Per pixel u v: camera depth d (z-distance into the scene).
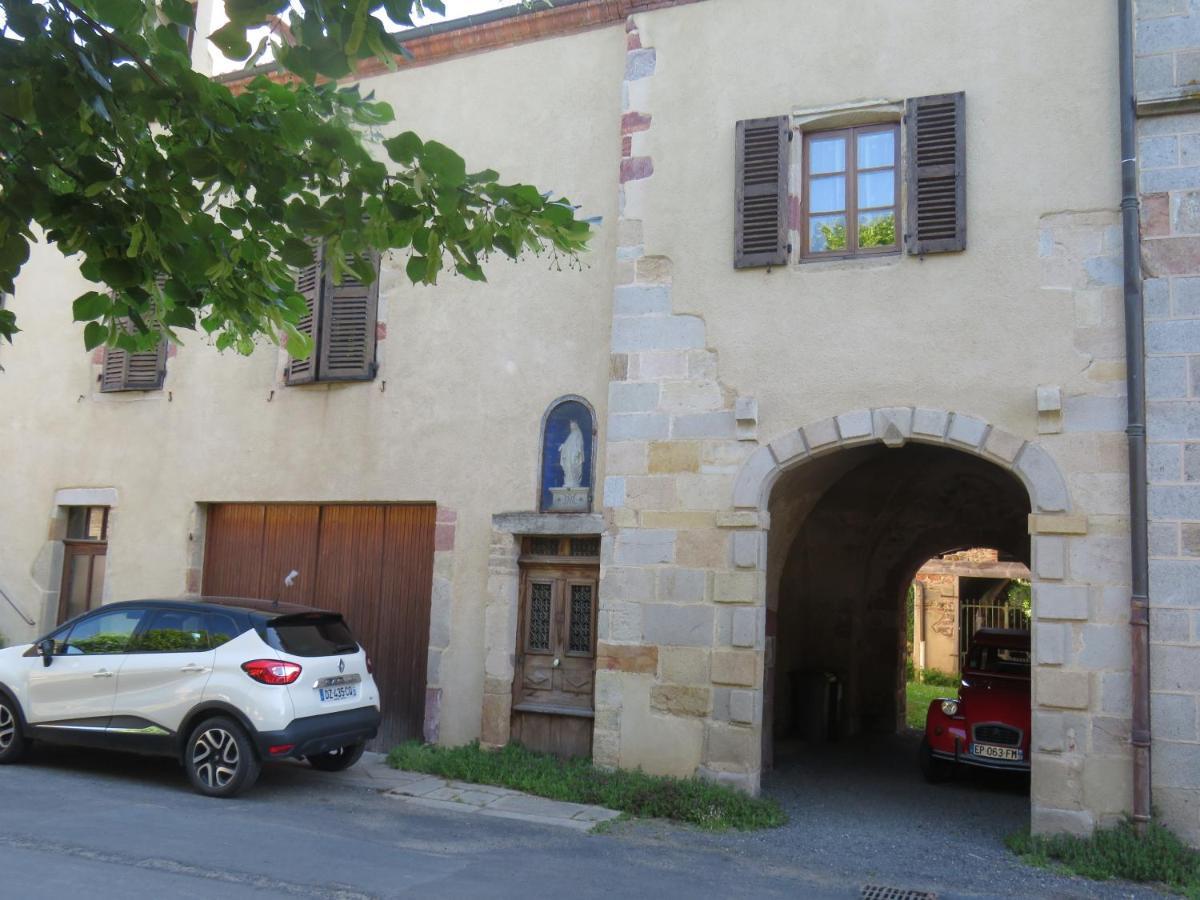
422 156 4.04
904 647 14.59
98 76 3.42
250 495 11.57
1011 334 8.06
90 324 4.04
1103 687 7.46
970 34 8.54
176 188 3.98
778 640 12.46
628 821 7.94
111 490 12.55
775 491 9.09
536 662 9.82
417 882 6.05
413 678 10.52
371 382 11.02
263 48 3.68
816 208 8.98
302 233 4.16
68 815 7.27
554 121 10.49
